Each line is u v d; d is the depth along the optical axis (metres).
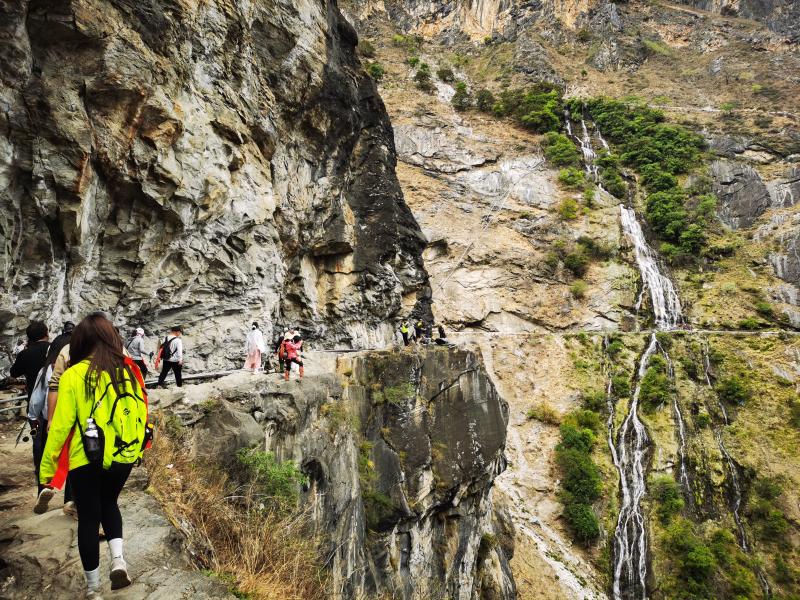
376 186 26.11
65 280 11.73
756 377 39.72
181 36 13.65
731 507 32.94
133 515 5.45
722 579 28.17
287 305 21.14
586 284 49.44
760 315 47.22
